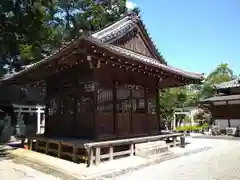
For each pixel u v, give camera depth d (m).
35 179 5.35
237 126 17.70
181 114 23.11
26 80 10.71
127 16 10.27
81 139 7.54
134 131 8.88
